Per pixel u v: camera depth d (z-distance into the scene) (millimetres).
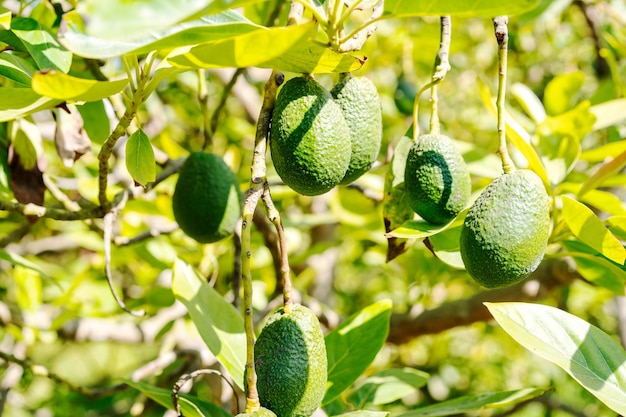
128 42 893
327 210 2248
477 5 881
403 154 1168
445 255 1199
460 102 2965
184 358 1748
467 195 1098
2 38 1167
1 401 1710
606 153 1482
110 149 1130
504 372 2998
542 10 1726
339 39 959
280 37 862
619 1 2064
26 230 1605
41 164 1299
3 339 2281
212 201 1270
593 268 1280
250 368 957
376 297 2613
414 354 2838
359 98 1072
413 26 2400
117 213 1258
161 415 2189
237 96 2205
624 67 2062
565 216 1113
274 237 1583
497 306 1100
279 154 1016
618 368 1083
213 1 795
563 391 3053
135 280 2148
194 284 1239
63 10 1316
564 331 1094
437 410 1177
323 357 1009
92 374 3562
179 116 2547
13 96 1017
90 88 923
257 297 1939
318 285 2139
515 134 1299
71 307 1779
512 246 1015
